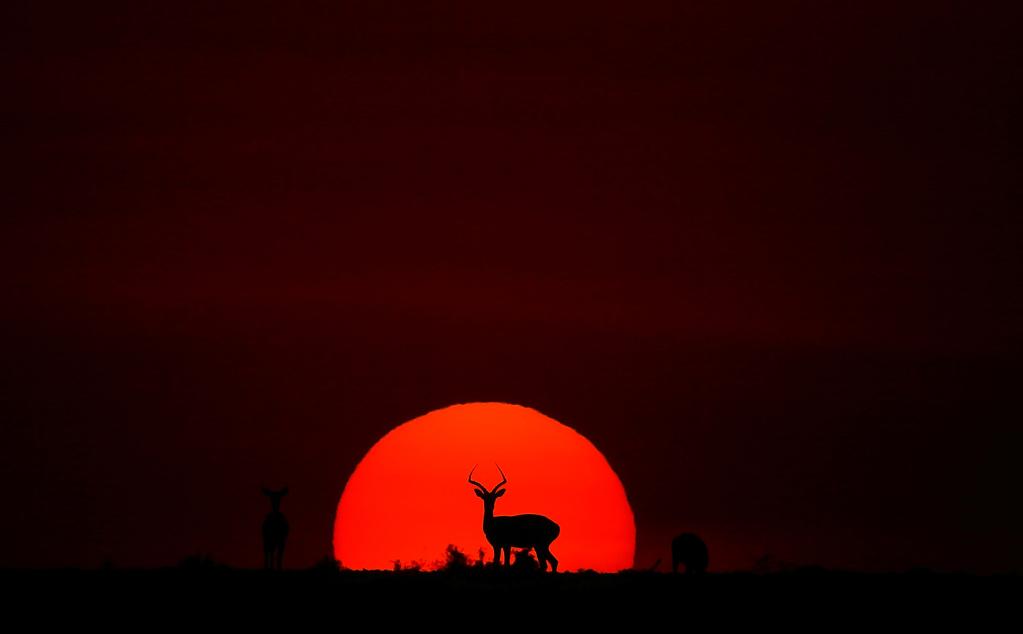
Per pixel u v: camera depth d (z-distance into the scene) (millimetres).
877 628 134250
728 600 139375
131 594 137000
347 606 134750
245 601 135625
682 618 134625
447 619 132250
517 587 142750
